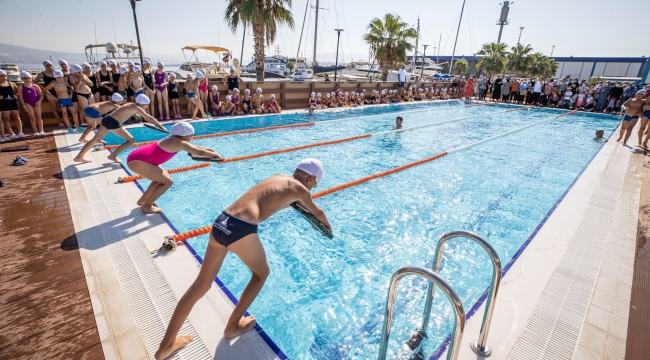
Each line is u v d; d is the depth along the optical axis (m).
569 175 6.40
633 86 15.28
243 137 8.45
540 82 17.80
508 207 4.90
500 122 12.52
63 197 4.20
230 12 14.35
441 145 8.50
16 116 6.73
